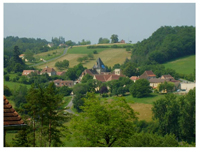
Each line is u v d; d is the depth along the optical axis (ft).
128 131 202.80
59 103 220.43
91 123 198.08
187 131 442.50
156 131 463.83
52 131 211.41
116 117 200.03
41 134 210.59
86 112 214.90
